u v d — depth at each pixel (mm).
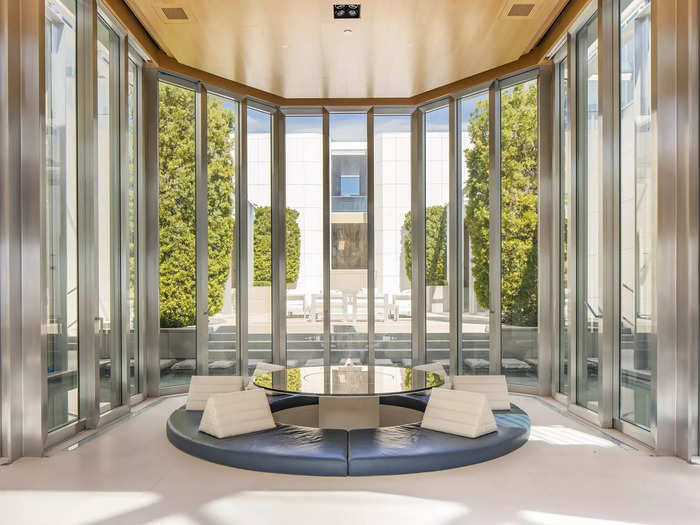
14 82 4574
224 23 6219
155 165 7238
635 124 5219
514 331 7727
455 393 4715
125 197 6492
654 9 4652
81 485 3838
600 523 3227
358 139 9188
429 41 6723
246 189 8477
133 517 3301
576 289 6477
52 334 4980
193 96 7875
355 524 3197
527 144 7602
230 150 8414
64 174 5254
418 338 8922
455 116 8430
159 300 7379
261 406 4730
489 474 4047
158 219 7258
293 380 5465
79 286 5488
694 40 4590
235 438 4449
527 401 6891
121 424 5680
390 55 7164
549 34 6906
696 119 4586
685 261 4574
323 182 9055
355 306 9195
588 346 6137
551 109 7285
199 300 7738
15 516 3326
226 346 8281
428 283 8938
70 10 5398
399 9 5898
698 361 4500
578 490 3750
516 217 7738
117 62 6508
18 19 4605
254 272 8820
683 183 4605
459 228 8492
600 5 5562
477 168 8258
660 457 4512
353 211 9203
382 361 9141
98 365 5539
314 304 9133
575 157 6539
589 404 6070
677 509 3439
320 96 8805
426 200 9000
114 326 6270
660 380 4582
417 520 3254
